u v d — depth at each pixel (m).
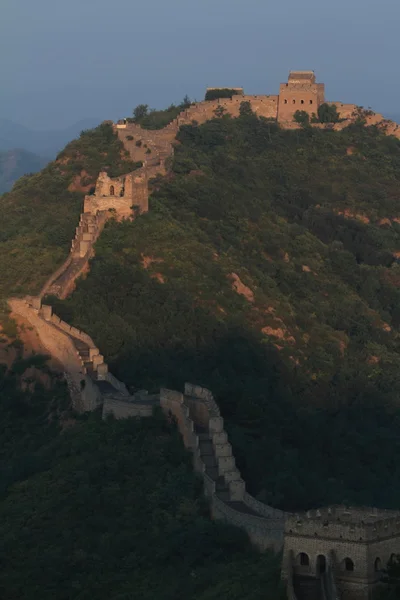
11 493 121.31
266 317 180.00
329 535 82.88
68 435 129.75
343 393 173.00
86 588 102.00
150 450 119.44
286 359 173.50
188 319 167.00
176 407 122.69
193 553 103.12
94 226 178.88
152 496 112.88
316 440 153.38
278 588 84.31
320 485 130.38
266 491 117.50
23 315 153.75
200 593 95.31
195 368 156.50
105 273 169.75
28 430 138.62
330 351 183.25
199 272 179.88
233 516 105.62
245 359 164.50
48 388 144.50
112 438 123.06
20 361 148.25
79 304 161.25
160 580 101.06
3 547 110.12
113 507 113.31
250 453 124.31
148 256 179.00
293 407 159.88
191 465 117.19
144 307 166.12
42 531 112.31
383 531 82.44
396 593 80.19
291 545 84.00
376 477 147.50
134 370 147.75
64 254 175.75
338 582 81.62
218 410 126.56
